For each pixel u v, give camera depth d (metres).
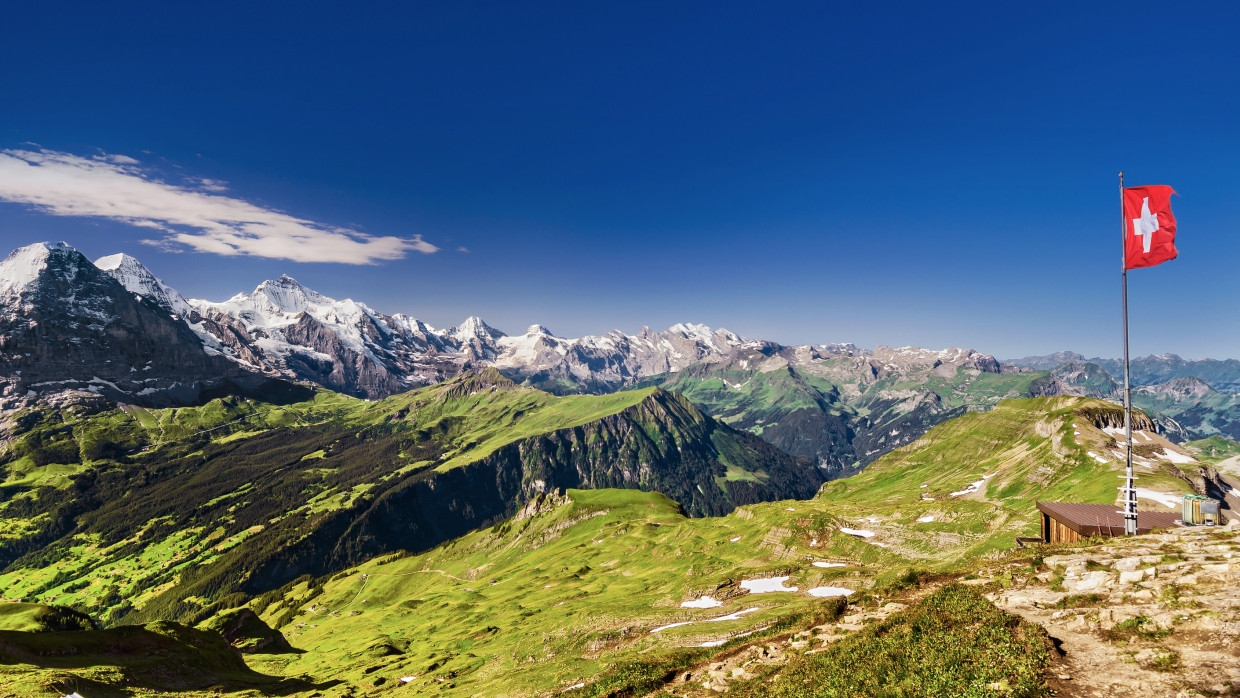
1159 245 35.47
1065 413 188.50
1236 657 19.33
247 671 130.50
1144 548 30.75
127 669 104.06
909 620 31.09
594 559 185.50
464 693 72.50
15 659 95.56
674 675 42.22
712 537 134.38
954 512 95.50
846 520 105.44
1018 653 22.94
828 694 26.33
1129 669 20.56
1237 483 129.25
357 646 165.50
